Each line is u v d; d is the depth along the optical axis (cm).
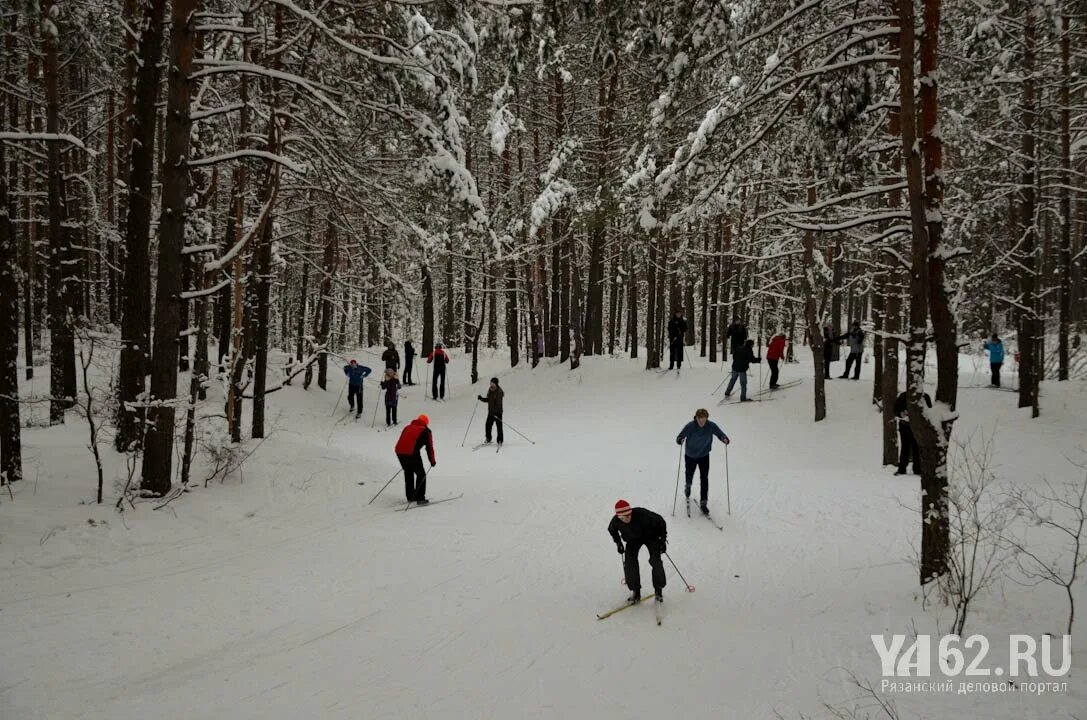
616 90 2102
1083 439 1282
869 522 930
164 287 904
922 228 627
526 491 1174
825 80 773
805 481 1204
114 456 1047
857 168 839
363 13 959
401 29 973
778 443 1574
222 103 1262
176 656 530
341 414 2139
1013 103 1425
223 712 451
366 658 540
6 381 895
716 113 882
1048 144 1616
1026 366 1525
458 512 1026
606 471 1358
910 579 687
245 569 734
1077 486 1024
